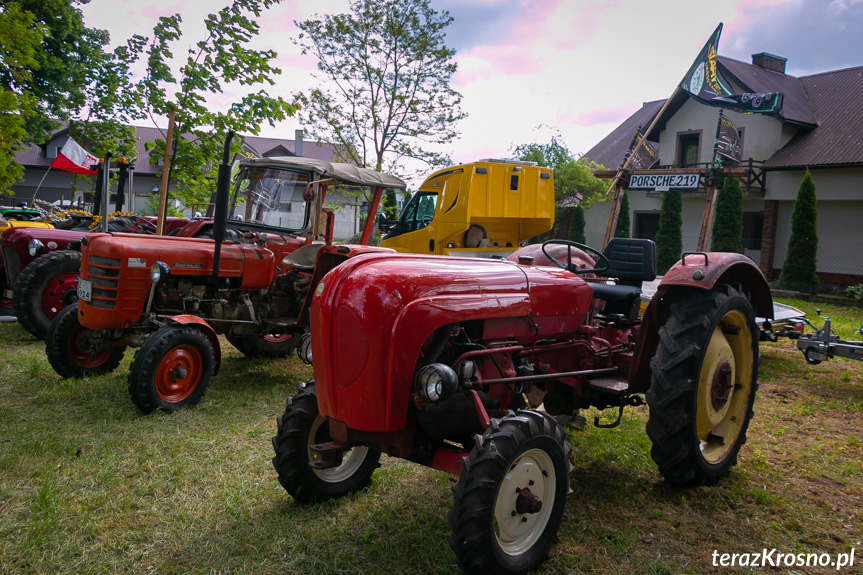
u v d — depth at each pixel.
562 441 2.52
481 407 2.47
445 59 12.87
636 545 2.67
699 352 3.00
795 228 14.71
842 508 3.07
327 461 2.78
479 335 2.71
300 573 2.36
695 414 3.05
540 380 3.05
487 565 2.21
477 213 9.02
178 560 2.44
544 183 9.80
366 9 12.64
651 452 3.18
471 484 2.20
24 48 7.46
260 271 5.28
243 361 6.14
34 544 2.49
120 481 3.15
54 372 5.28
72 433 3.84
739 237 16.33
